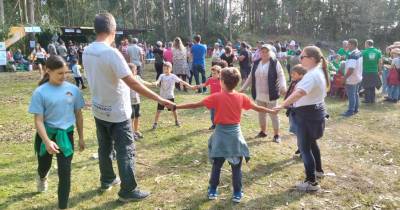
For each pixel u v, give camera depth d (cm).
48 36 2812
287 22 5422
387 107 1093
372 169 588
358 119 939
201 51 1319
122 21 4734
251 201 473
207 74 1952
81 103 439
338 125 877
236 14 5028
